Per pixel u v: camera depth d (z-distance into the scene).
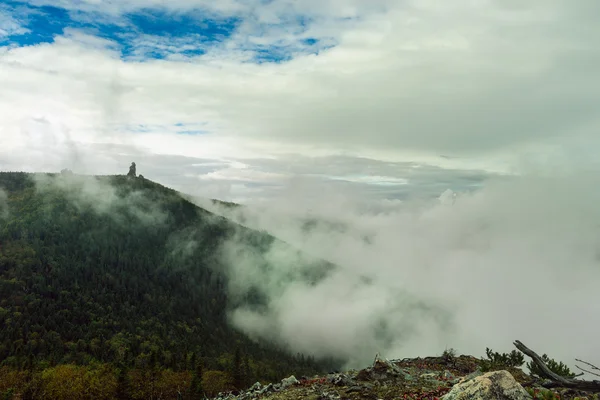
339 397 16.89
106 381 90.56
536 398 12.25
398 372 19.81
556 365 18.55
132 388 88.62
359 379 19.70
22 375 95.69
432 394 15.41
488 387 10.98
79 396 83.31
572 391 14.21
